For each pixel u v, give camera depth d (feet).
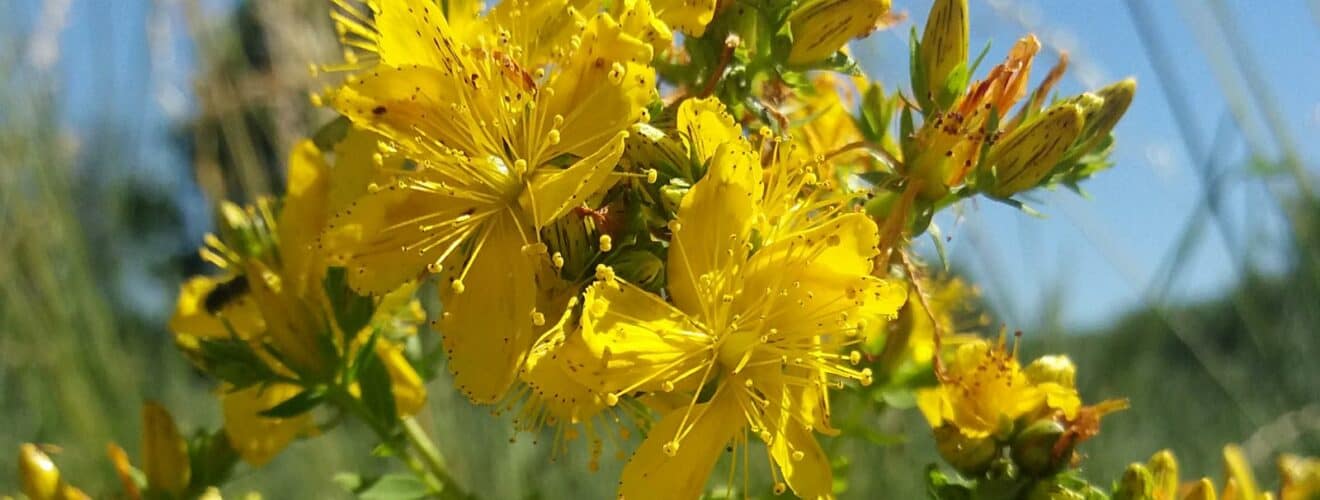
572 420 0.35
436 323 0.36
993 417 0.40
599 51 0.35
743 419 0.36
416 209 0.37
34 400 0.79
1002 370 0.40
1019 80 0.40
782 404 0.36
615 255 0.35
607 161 0.33
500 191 0.37
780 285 0.36
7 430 0.80
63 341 0.77
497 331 0.35
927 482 0.40
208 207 0.90
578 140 0.35
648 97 0.35
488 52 0.36
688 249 0.34
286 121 0.82
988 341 0.42
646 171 0.35
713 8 0.36
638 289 0.34
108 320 0.83
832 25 0.39
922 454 0.73
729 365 0.36
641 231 0.35
